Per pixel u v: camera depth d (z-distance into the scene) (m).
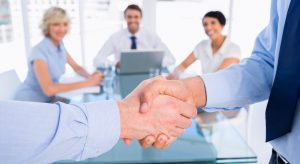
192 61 2.63
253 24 2.47
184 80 0.64
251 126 1.64
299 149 0.49
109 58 2.84
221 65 2.22
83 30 3.33
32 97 1.96
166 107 0.59
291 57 0.45
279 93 0.48
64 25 2.05
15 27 3.03
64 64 2.27
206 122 1.34
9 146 0.34
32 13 3.00
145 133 0.57
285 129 0.51
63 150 0.39
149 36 2.98
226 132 1.25
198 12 3.45
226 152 1.06
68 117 0.39
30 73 2.01
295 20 0.44
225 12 2.96
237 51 2.35
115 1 3.31
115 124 0.43
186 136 1.18
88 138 0.41
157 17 3.59
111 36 2.92
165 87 0.60
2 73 2.13
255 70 0.63
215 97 0.63
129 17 2.83
